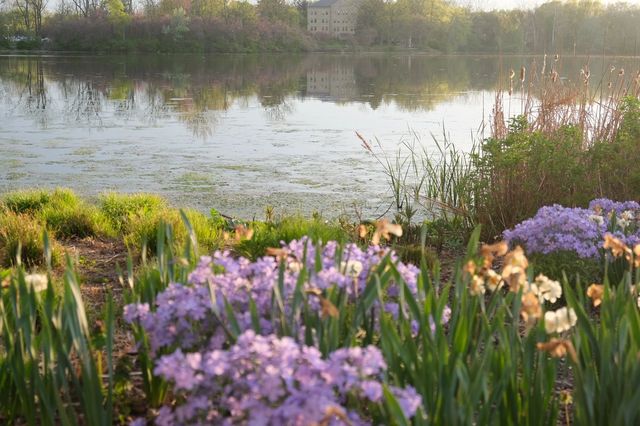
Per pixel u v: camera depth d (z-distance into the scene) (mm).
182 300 2186
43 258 5117
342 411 1600
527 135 6258
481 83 31875
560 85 7578
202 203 8750
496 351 2234
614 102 7570
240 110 20297
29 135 14719
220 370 1787
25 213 6660
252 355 1801
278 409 1665
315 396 1661
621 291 2377
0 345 3051
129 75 35219
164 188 9641
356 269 2467
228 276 2332
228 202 8820
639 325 2109
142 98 23609
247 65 48094
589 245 4188
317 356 1776
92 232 6285
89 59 52438
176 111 19766
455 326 2438
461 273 2521
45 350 2219
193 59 56094
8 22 73750
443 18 85000
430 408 1974
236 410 1778
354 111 20172
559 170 5957
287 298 2297
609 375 2092
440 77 36656
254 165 11414
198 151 12828
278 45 77500
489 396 2104
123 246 5746
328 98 24406
